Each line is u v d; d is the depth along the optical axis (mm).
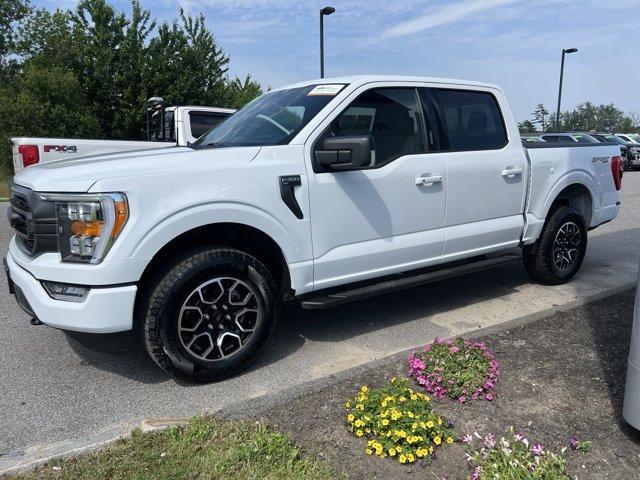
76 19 23703
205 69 24766
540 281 5723
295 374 3693
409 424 2689
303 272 3754
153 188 3154
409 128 4289
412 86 4363
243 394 3418
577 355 3697
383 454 2639
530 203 5141
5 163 20156
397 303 5188
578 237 5688
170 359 3332
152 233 3143
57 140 7574
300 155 3695
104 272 3055
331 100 3939
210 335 3475
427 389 3188
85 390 3484
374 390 2990
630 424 2699
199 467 2541
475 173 4598
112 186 3061
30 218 3260
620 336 4016
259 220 3500
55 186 3141
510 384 3309
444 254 4527
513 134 5012
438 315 4855
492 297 5371
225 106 25875
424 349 3664
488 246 4852
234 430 2826
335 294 3928
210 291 3428
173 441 2734
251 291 3561
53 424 3082
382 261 4125
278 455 2611
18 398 3385
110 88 23375
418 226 4301
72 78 20953
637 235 8578
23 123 19844
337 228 3865
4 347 4168
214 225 3428
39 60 22828
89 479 2480
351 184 3881
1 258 7008
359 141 3453
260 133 3975
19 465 2594
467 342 3551
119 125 23703
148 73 23047
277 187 3559
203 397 3387
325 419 2938
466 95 4715
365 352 4055
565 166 5402
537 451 2592
